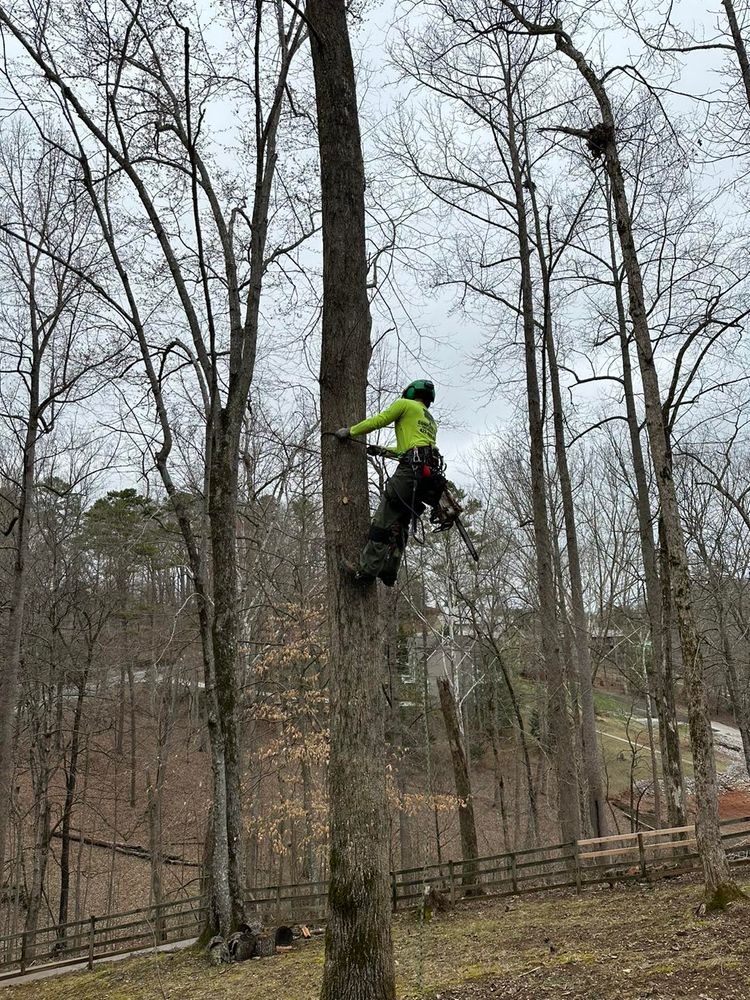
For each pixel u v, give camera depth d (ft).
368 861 18.48
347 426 20.63
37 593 69.15
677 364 44.16
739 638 85.66
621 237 34.81
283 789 67.62
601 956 26.84
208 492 42.39
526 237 55.77
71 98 35.76
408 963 30.91
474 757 105.91
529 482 84.02
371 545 19.10
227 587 39.81
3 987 40.32
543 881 49.01
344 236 21.74
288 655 56.49
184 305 41.39
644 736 111.24
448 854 81.10
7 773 45.47
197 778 91.45
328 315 21.43
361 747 18.93
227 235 42.57
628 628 87.04
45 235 51.85
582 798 67.31
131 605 81.25
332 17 22.59
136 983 34.50
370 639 19.53
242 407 41.39
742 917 27.94
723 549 84.84
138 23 37.09
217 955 35.70
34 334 52.54
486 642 78.74
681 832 43.09
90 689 85.56
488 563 84.12
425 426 19.99
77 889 70.90
